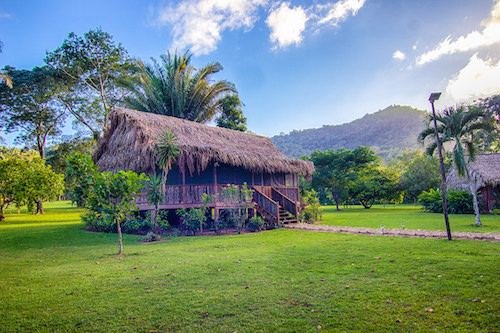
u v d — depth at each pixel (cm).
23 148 3212
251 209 1666
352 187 3234
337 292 477
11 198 1942
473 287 467
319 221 1823
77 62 2716
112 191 834
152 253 851
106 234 1328
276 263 693
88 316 404
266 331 357
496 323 353
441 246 811
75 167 804
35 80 2684
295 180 2120
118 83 2797
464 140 1373
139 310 423
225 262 709
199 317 398
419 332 343
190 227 1355
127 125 1465
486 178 2020
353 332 348
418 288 477
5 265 718
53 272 638
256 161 1550
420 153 5284
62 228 1524
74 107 2953
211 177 1594
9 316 405
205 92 2923
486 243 840
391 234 1119
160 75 2778
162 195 1211
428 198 2373
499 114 2683
